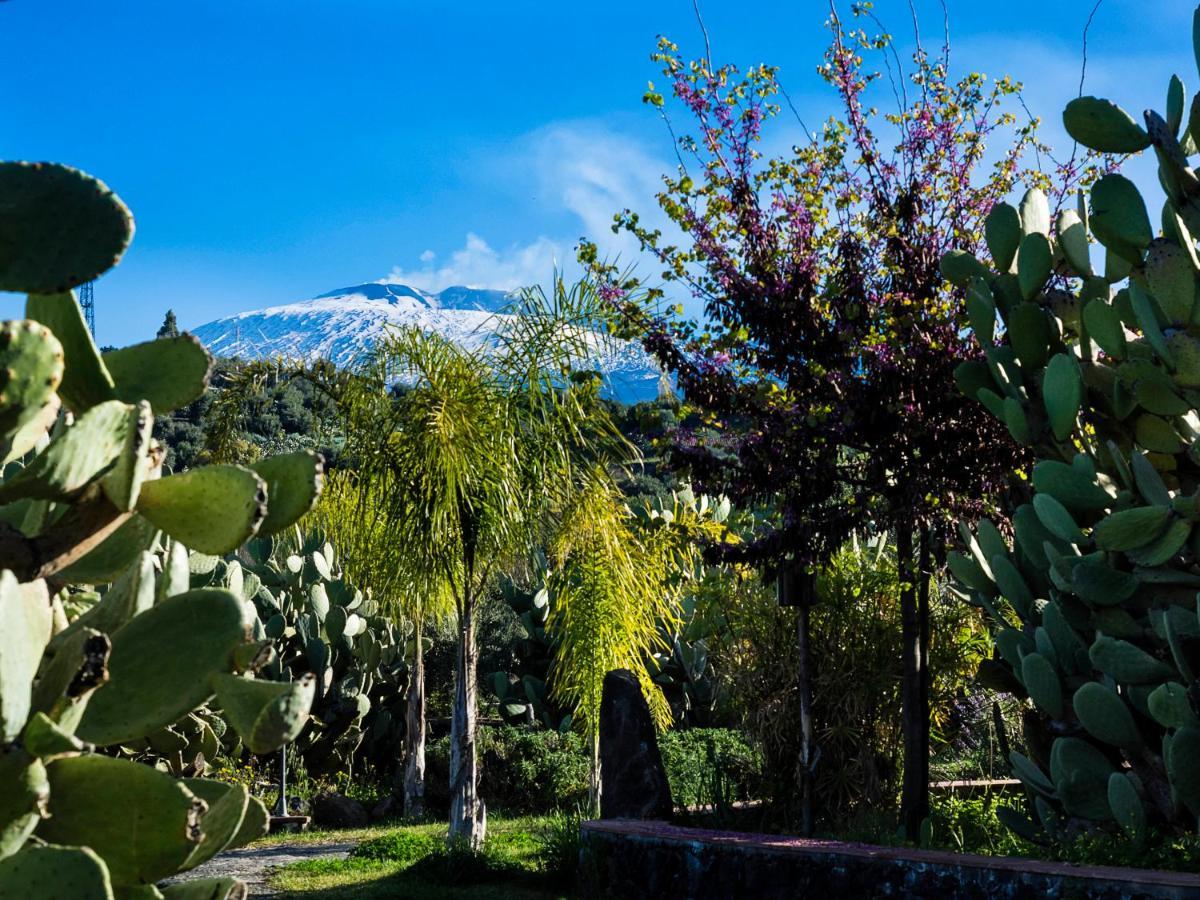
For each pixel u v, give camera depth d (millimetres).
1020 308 7637
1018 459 8508
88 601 2469
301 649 15383
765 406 9133
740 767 11047
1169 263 6598
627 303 9414
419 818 14141
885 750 9984
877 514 8680
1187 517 6473
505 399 10211
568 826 9344
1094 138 7324
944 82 9586
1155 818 6859
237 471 1550
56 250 1363
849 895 6789
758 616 10430
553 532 10789
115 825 1538
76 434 1432
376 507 10391
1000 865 6180
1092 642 7453
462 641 10484
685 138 9406
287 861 10453
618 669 10242
